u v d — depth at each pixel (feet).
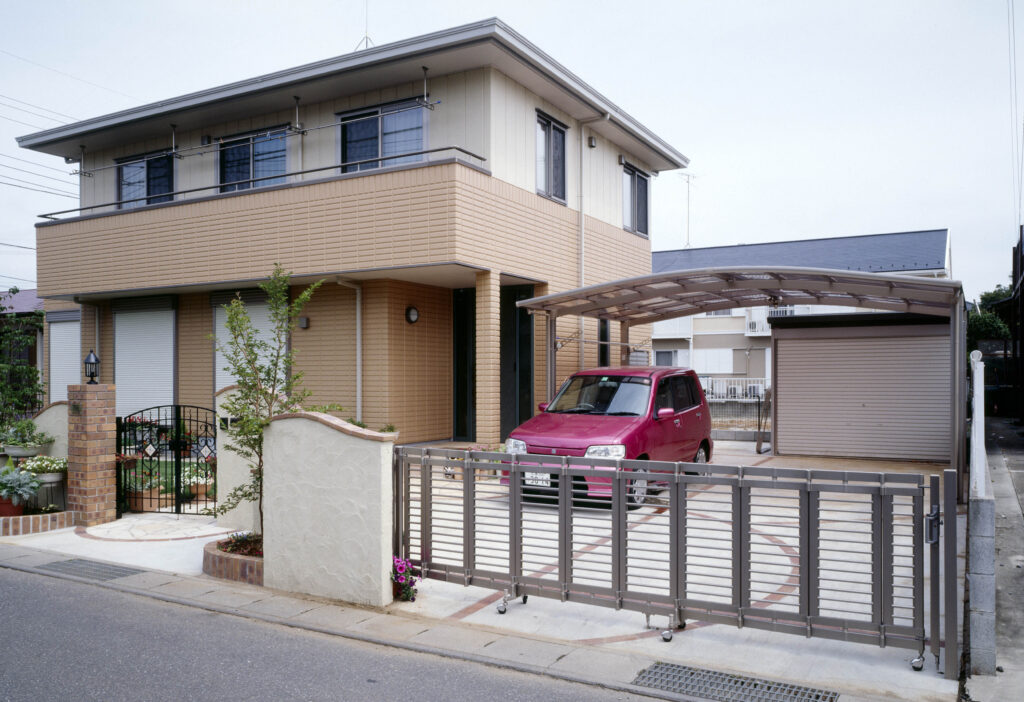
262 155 48.34
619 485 17.22
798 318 44.93
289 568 20.20
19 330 43.55
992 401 81.51
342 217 41.06
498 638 16.58
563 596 17.83
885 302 37.14
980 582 14.53
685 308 46.65
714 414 69.82
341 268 41.09
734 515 15.98
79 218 51.29
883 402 43.52
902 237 91.61
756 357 99.50
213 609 18.72
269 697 13.42
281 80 43.65
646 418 30.86
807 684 14.05
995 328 118.11
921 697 13.42
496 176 41.52
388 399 43.50
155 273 47.83
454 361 49.19
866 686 13.92
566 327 48.73
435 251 38.27
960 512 28.35
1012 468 38.14
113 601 19.39
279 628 17.38
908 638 14.66
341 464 19.40
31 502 30.25
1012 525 25.45
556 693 13.75
